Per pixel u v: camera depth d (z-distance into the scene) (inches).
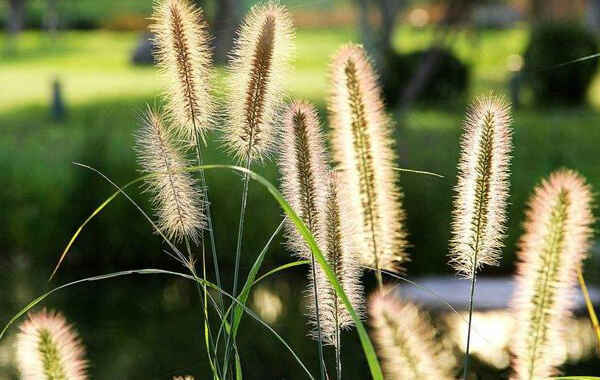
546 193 87.9
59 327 78.3
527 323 88.7
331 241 104.2
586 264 388.8
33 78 1428.4
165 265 488.1
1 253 500.7
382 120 110.3
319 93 1102.4
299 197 104.0
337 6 2090.3
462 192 100.1
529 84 998.4
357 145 109.8
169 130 111.1
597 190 519.5
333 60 110.0
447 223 473.1
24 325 77.7
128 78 1393.9
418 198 478.3
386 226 110.6
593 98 1016.9
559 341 88.6
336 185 104.4
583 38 989.2
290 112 104.7
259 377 311.1
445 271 468.1
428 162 498.6
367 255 111.0
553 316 88.1
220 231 487.8
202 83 110.5
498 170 99.2
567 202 87.0
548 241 87.5
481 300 382.9
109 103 1064.8
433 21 1362.0
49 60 1761.8
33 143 754.2
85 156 502.6
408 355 84.7
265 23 108.4
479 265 101.1
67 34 2411.4
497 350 317.1
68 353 77.3
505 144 99.7
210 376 314.3
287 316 392.5
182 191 109.7
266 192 489.7
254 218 486.0
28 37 2319.1
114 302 420.2
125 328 374.0
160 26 110.3
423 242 471.5
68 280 461.1
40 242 501.0
